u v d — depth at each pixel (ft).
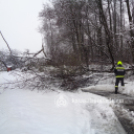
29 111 12.01
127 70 24.71
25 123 9.71
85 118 11.24
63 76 20.76
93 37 30.40
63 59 22.74
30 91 19.30
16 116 10.78
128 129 9.55
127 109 12.73
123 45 29.43
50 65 22.11
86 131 9.36
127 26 27.81
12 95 17.17
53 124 9.93
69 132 9.00
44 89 19.44
